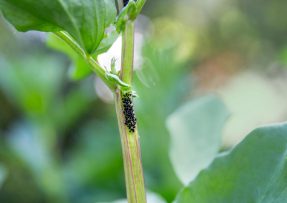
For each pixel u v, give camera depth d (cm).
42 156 124
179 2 313
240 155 42
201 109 58
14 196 176
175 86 108
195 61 235
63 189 125
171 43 112
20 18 39
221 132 56
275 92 189
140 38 111
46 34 52
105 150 136
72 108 134
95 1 39
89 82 176
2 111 218
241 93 181
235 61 249
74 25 39
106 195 125
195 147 56
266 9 310
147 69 106
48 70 130
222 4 318
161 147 105
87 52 40
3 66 127
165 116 106
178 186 81
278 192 41
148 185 102
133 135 41
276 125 42
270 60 290
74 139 200
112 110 160
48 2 38
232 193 42
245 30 312
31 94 127
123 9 40
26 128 129
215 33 312
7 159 171
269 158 41
